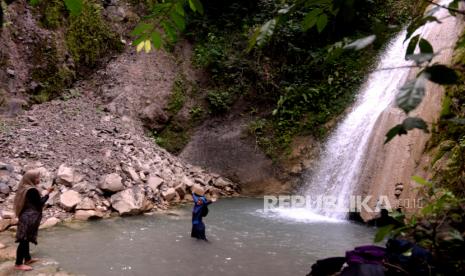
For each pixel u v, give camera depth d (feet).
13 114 38.91
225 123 46.52
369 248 9.71
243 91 47.98
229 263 19.39
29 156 32.12
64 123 39.32
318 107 44.32
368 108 37.60
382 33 5.13
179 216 29.40
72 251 20.57
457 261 6.93
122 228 25.44
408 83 4.25
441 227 7.11
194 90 48.91
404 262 8.37
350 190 31.68
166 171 37.17
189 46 52.49
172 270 18.26
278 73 47.91
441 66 4.16
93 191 29.63
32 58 43.34
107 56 50.16
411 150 24.38
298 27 47.16
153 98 46.98
